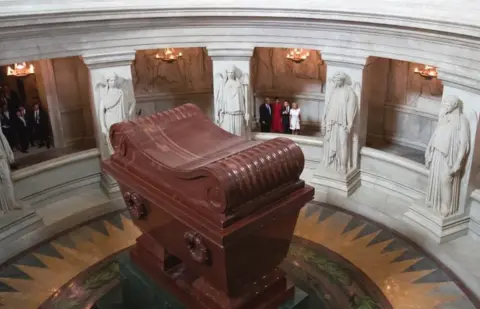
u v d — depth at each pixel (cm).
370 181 989
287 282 618
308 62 1173
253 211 504
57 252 816
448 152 785
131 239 850
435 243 812
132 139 589
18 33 814
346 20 847
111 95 923
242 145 606
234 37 957
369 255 795
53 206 955
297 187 545
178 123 641
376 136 1170
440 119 796
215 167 487
